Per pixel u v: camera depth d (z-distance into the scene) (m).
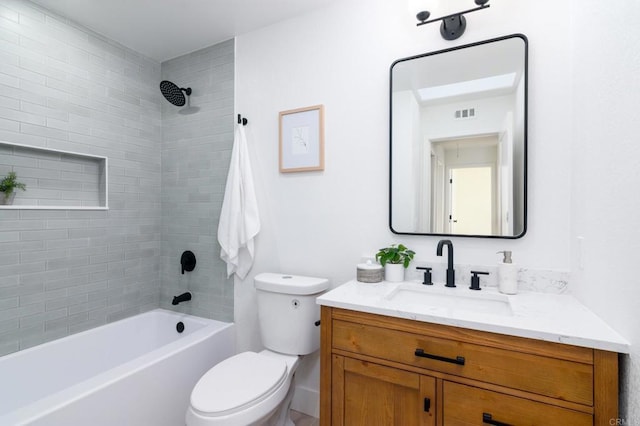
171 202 2.31
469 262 1.40
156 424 1.47
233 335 2.02
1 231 1.55
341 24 1.70
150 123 2.30
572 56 1.21
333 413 1.17
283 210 1.87
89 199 1.98
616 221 0.83
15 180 1.63
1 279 1.55
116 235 2.08
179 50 2.21
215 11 1.78
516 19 1.32
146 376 1.42
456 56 1.43
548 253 1.27
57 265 1.78
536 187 1.28
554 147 1.25
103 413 1.25
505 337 0.90
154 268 2.33
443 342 0.98
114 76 2.07
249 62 1.99
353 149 1.67
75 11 1.77
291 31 1.85
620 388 0.80
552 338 0.83
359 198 1.65
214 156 2.12
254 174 1.96
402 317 1.04
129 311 2.16
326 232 1.74
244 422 1.13
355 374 1.14
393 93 1.55
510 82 1.32
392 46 1.57
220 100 2.10
